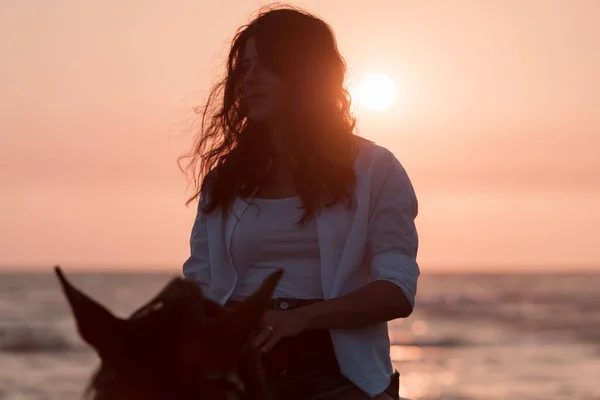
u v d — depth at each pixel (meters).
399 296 4.27
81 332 2.92
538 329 73.94
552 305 112.00
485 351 56.12
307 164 4.46
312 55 4.52
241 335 2.94
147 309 3.06
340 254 4.47
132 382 2.84
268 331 4.07
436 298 128.62
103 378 2.87
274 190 4.57
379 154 4.59
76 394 34.50
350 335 4.35
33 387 36.81
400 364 48.69
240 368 3.22
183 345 2.89
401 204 4.53
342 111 4.59
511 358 51.25
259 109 4.51
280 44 4.48
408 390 36.78
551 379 40.53
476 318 88.88
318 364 4.33
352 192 4.49
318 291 4.47
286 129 4.54
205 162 4.80
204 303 3.28
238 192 4.57
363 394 4.36
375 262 4.44
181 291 3.01
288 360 4.30
